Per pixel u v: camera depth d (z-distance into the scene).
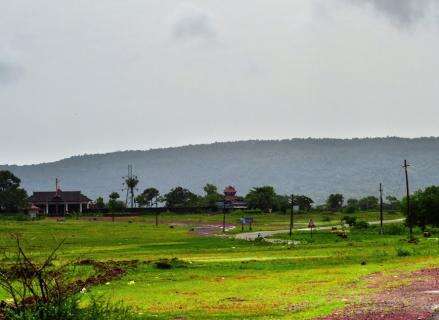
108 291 48.50
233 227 192.12
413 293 40.50
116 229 174.25
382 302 36.56
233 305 40.25
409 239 107.50
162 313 37.34
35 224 196.50
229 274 61.31
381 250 86.25
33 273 26.14
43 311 24.61
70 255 87.50
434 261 65.06
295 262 71.88
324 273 59.28
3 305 25.58
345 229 163.38
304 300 40.62
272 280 55.09
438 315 31.50
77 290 27.09
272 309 37.53
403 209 146.12
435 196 141.88
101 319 26.23
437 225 147.25
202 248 105.19
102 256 88.50
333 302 38.09
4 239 122.44
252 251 95.38
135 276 60.03
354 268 62.78
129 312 32.75
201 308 39.31
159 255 89.75
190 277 59.12
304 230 164.88
